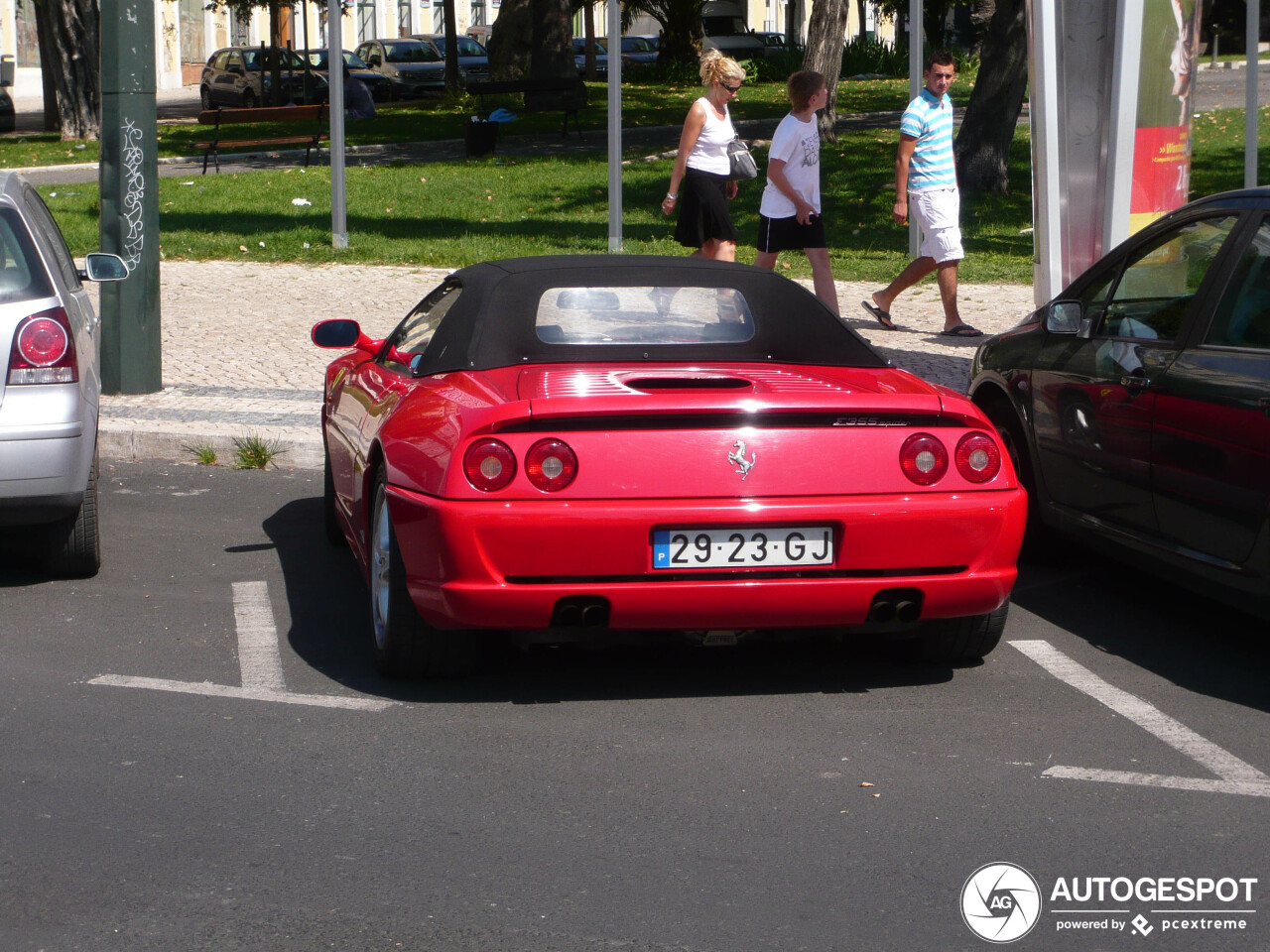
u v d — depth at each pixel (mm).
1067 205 9844
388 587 5016
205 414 9664
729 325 5316
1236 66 46969
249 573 6703
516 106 37938
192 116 41875
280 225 19000
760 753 4559
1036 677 5320
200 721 4816
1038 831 3994
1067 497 6402
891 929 3443
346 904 3557
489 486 4570
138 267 10172
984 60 22094
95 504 6457
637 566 4594
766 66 48312
